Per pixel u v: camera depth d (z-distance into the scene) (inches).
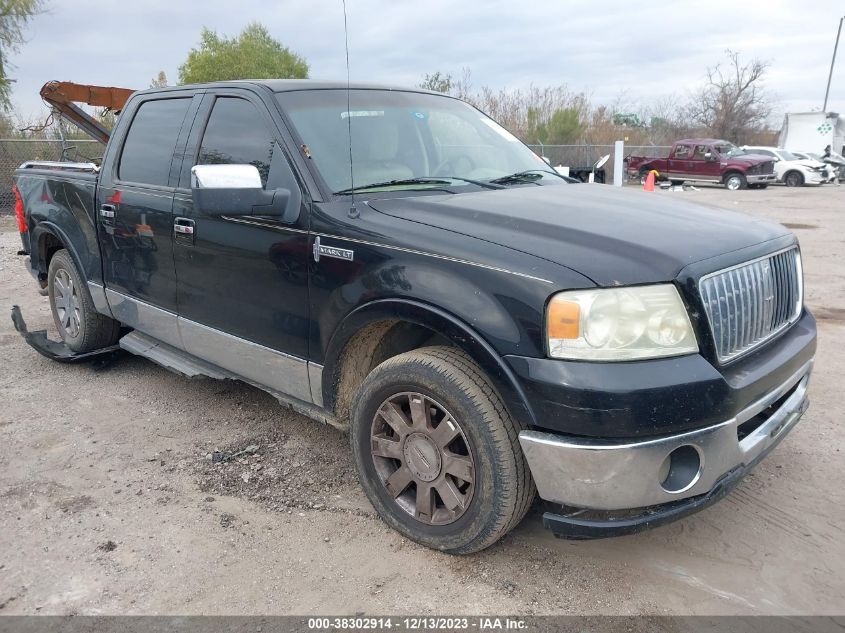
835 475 140.7
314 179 125.1
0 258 393.1
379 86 157.5
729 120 1951.3
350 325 116.1
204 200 118.0
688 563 113.1
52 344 210.8
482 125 168.4
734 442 99.5
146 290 166.4
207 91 154.9
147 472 143.1
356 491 135.7
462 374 104.1
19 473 142.2
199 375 165.9
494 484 102.9
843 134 1395.2
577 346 93.4
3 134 780.6
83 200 185.9
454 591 106.0
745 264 107.3
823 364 206.7
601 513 103.8
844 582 108.1
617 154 816.9
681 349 95.7
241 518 126.0
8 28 794.2
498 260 99.7
